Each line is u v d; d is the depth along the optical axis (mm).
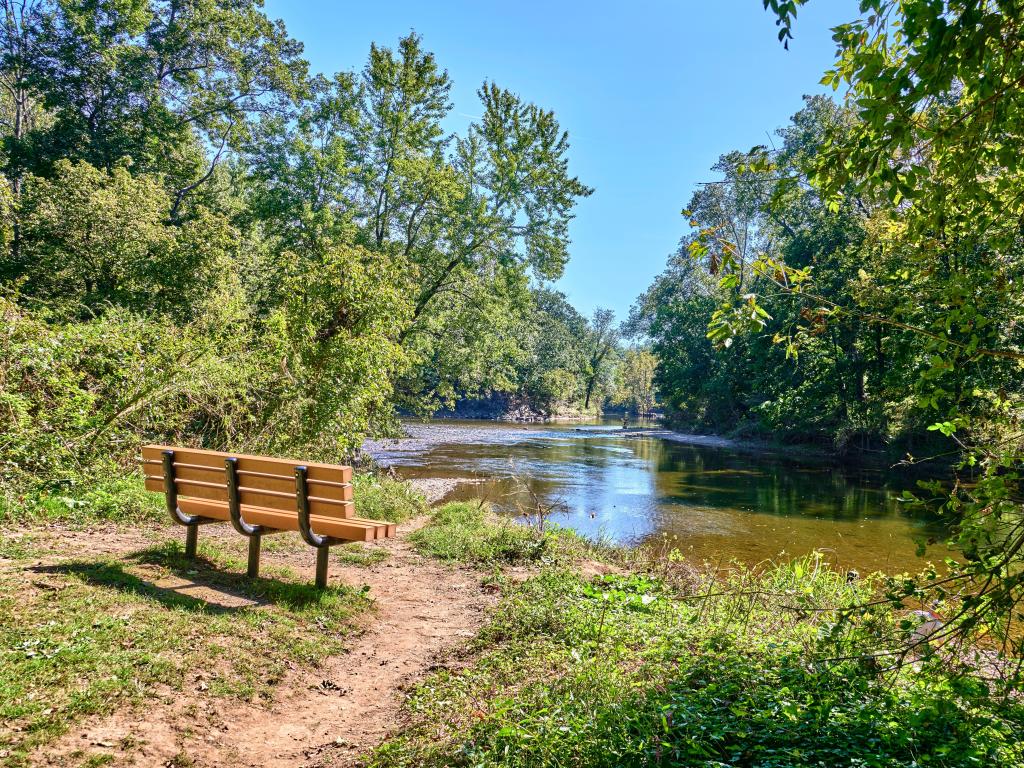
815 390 31719
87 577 4762
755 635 5273
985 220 4145
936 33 2783
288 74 28797
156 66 29578
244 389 11203
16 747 2764
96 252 20203
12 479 6945
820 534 14102
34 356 7918
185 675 3766
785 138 35281
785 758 3039
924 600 3973
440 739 3605
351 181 24281
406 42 23578
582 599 6172
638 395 91562
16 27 27984
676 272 56406
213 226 20156
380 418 17531
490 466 24891
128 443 9008
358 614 5613
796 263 30781
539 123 24688
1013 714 3639
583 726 3410
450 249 25078
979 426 4078
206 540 6926
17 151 26844
